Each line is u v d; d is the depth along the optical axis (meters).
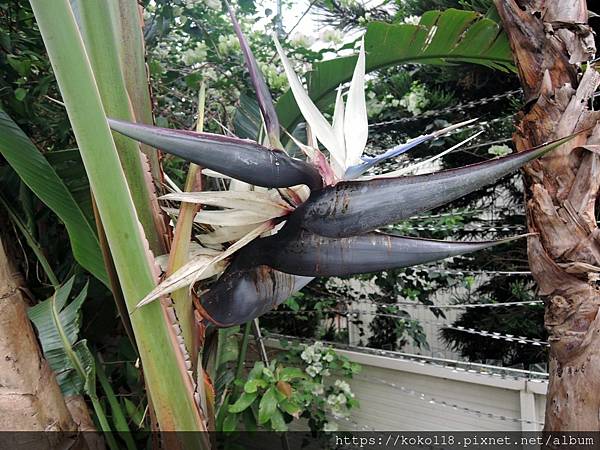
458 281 1.84
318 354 1.59
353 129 0.65
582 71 0.84
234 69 1.59
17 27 1.26
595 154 0.74
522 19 0.80
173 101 1.66
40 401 0.90
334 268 0.59
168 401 0.62
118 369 1.62
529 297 1.83
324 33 1.69
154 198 0.69
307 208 0.58
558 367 0.80
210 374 0.86
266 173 0.56
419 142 0.68
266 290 0.67
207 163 0.54
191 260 0.61
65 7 0.52
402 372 1.65
